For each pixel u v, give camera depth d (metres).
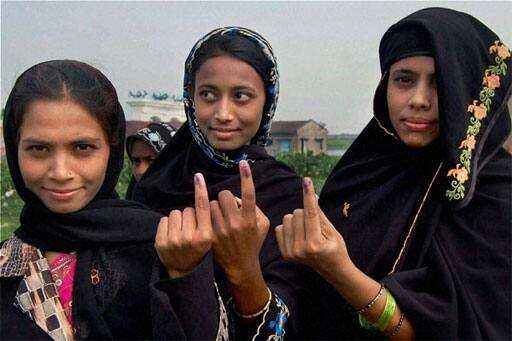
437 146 1.71
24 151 1.40
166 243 1.31
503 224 1.56
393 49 1.72
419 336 1.50
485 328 1.50
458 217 1.63
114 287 1.41
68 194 1.41
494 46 1.71
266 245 1.99
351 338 1.70
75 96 1.38
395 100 1.70
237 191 2.12
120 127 1.54
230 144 2.12
